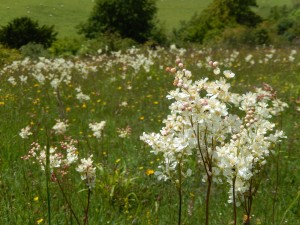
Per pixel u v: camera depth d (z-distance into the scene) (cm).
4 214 463
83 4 6222
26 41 3547
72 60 1866
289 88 1140
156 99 1063
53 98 1059
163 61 1543
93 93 1095
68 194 500
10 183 545
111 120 907
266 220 477
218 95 297
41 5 6062
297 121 837
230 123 300
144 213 491
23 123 816
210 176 292
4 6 5925
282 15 4906
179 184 303
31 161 616
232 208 506
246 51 1894
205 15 4134
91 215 476
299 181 581
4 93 1066
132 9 4025
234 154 295
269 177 575
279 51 1908
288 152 661
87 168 344
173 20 6175
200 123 291
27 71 1418
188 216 475
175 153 303
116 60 1548
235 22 4041
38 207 478
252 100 350
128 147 718
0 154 634
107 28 4062
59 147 659
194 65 1439
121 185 536
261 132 330
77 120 898
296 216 502
